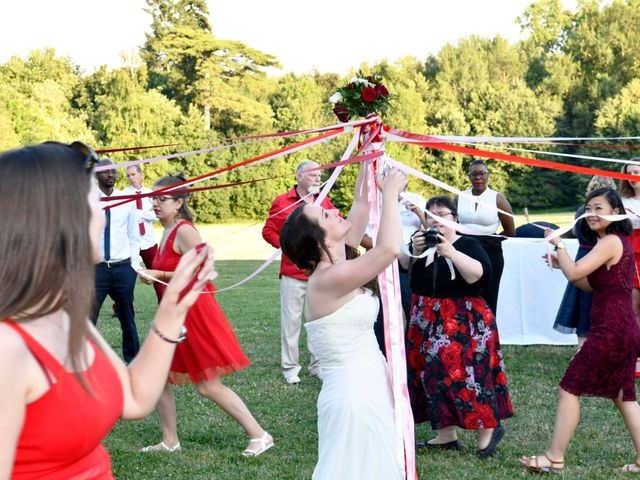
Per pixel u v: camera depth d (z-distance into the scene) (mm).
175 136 28641
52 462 1348
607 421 4785
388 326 2818
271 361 6672
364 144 2898
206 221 28078
